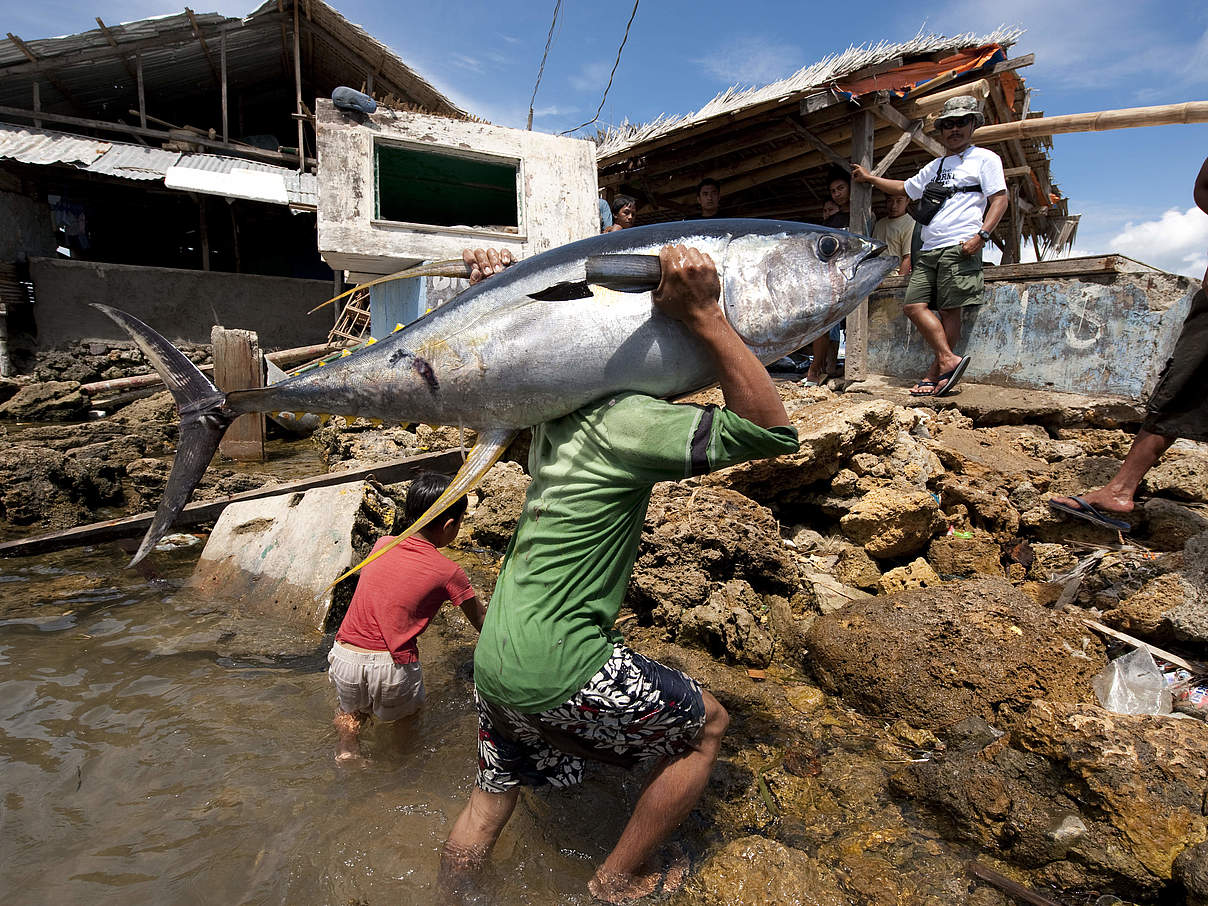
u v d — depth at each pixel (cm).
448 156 783
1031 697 292
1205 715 275
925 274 594
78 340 1255
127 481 654
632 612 394
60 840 222
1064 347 568
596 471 195
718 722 209
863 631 323
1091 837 219
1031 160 1066
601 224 839
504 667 192
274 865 216
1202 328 369
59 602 414
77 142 1251
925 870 221
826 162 827
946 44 611
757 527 401
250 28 1287
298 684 325
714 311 184
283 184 1255
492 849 216
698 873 214
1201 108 520
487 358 201
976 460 476
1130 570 356
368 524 444
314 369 230
